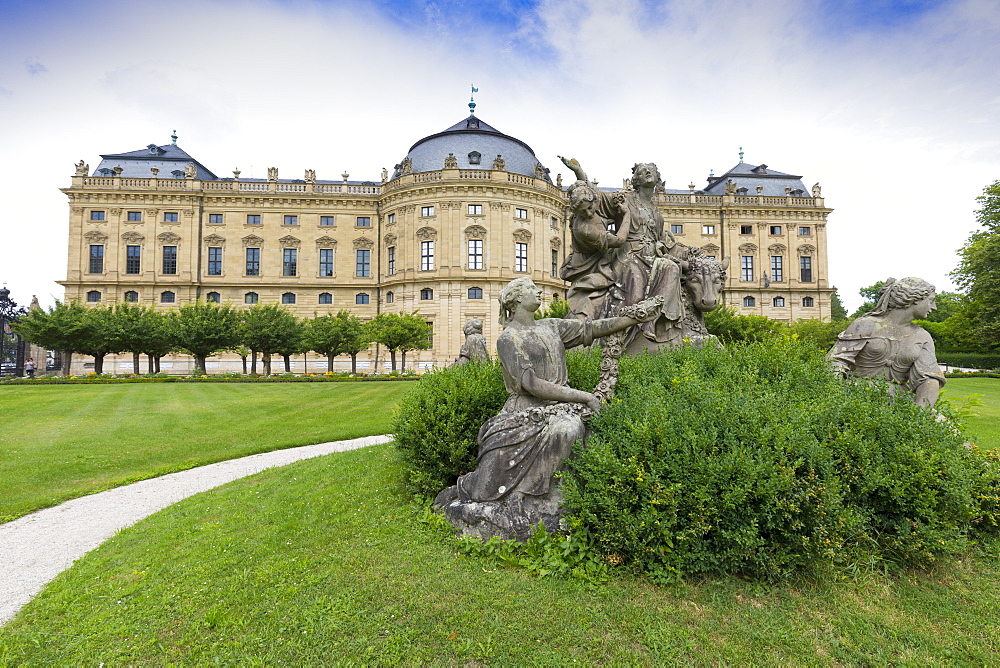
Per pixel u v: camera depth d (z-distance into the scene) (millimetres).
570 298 9672
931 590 3809
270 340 43219
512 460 4637
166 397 24000
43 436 14031
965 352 40156
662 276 8367
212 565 4699
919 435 4281
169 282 57688
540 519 4516
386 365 57875
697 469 3885
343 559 4617
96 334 39531
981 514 4289
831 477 3848
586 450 4438
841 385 5191
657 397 4742
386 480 7238
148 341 41031
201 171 64625
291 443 12719
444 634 3453
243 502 6980
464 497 5035
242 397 24016
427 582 4117
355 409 19094
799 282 65812
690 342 7602
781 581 3846
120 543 5758
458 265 53375
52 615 4074
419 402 6395
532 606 3717
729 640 3312
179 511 6898
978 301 35750
